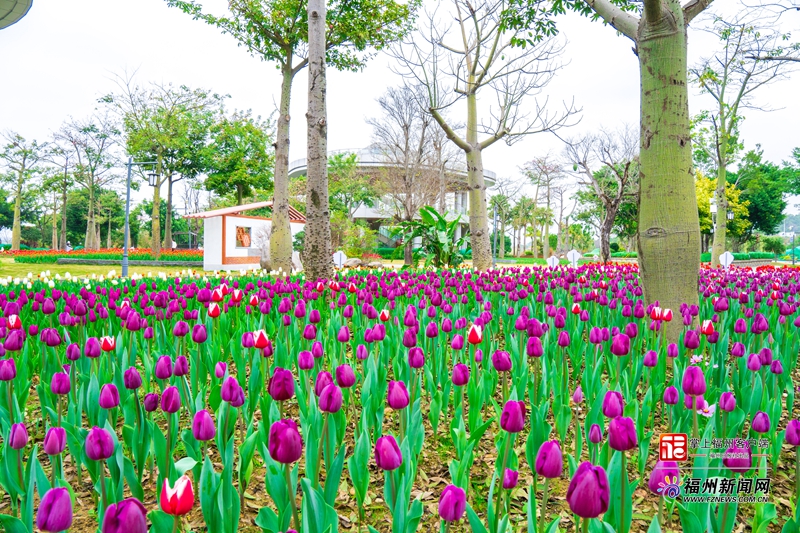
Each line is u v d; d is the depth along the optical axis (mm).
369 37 18188
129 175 25797
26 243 79562
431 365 4379
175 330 4160
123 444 3416
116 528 1398
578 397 2996
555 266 12148
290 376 2336
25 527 1721
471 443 2496
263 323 5512
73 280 9648
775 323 5941
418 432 2828
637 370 3803
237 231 28406
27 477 2309
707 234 57000
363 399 3309
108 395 2516
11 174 51000
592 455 2857
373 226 53219
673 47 5598
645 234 5723
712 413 2881
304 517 1809
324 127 9680
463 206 54500
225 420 2664
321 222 9531
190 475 3098
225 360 5082
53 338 3752
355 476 2406
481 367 4250
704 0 5668
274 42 18281
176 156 41281
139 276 9633
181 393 3318
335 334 5312
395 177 33594
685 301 5555
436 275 10719
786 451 3518
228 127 41062
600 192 22141
